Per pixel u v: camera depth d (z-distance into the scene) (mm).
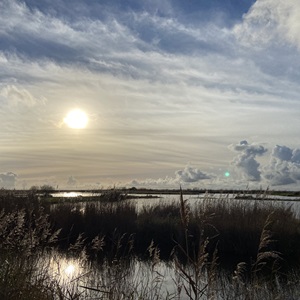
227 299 7137
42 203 16703
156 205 19922
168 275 9039
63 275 8117
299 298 7926
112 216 17109
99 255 12477
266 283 8672
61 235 16000
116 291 6504
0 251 7844
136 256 13672
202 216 6094
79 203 18047
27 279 6504
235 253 14352
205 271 6723
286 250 13859
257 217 14922
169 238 16062
